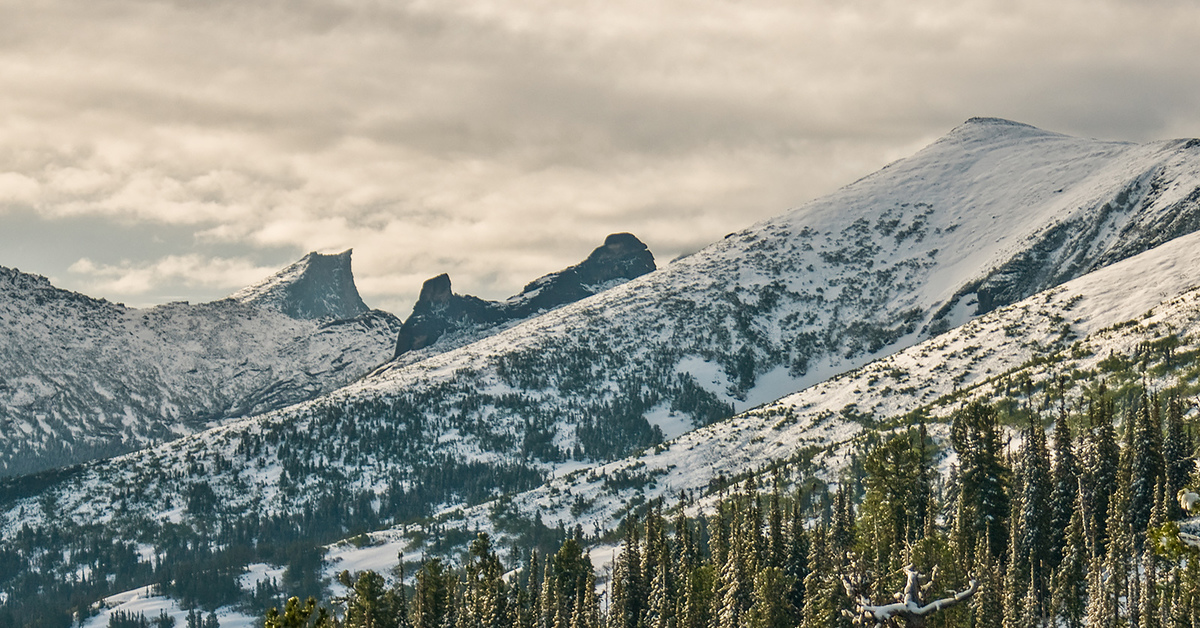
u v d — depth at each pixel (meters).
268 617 46.84
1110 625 119.94
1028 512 151.38
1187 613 109.50
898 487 155.12
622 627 177.38
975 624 120.44
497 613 177.00
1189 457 151.00
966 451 159.25
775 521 166.12
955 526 143.88
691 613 157.50
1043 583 142.88
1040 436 167.50
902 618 33.06
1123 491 150.25
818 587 136.75
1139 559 134.38
